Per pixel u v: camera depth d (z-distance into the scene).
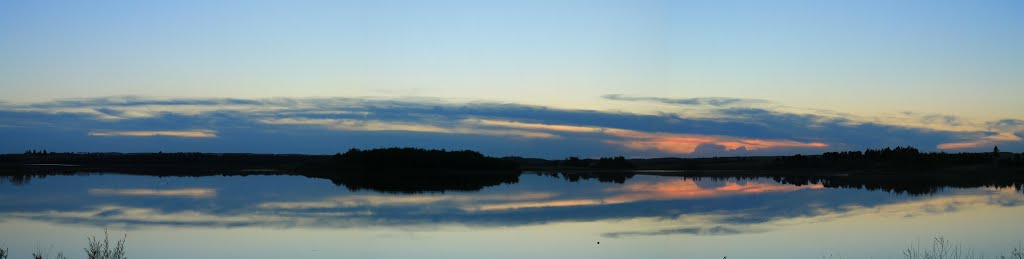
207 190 59.00
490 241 28.58
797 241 28.33
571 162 146.62
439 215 38.00
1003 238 28.88
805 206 43.16
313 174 101.75
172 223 34.34
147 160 142.75
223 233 30.83
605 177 95.62
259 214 38.34
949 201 46.41
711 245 27.50
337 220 35.59
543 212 39.72
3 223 34.16
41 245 27.33
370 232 31.11
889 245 27.31
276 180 80.00
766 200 48.31
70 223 34.22
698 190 61.28
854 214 38.06
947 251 25.73
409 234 30.50
